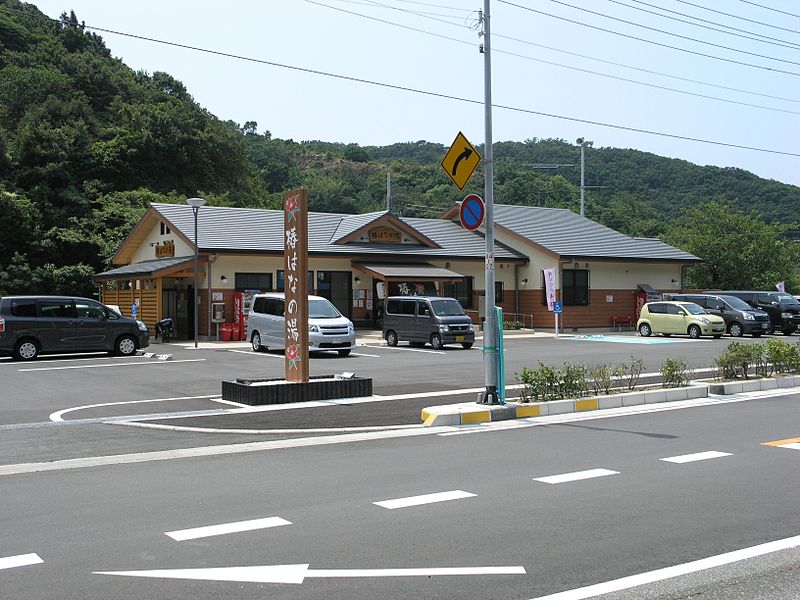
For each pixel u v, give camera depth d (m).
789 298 36.28
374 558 5.46
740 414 12.44
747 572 5.17
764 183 83.81
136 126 56.84
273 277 32.44
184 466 8.81
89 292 44.88
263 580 5.03
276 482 7.91
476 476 8.11
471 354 24.59
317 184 94.38
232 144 63.53
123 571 5.21
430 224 41.34
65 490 7.64
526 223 41.78
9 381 17.94
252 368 20.62
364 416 12.34
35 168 49.72
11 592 4.82
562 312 37.75
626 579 5.03
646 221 70.50
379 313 35.31
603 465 8.62
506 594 4.77
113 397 15.16
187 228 32.31
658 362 21.28
